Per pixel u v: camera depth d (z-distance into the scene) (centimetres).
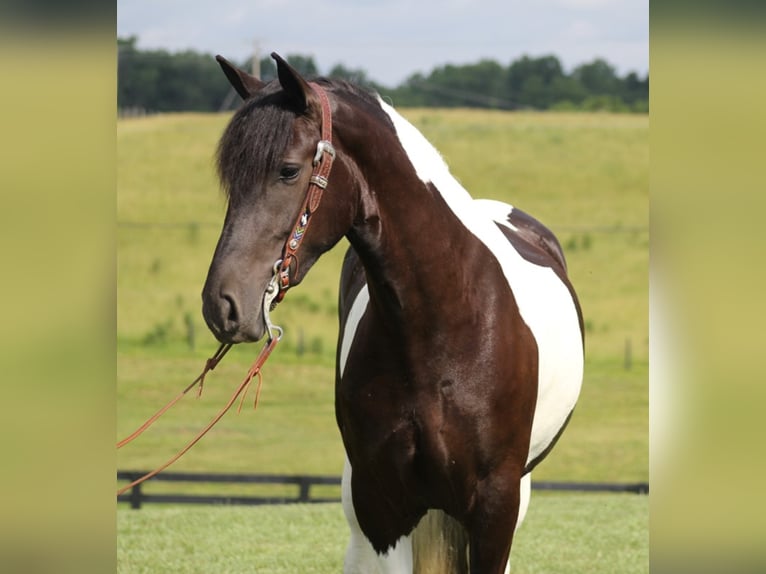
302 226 476
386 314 529
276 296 473
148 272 4525
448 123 6725
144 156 5809
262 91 493
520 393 557
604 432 2827
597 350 3778
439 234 529
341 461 2570
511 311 563
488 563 557
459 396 534
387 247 515
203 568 919
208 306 458
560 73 8938
